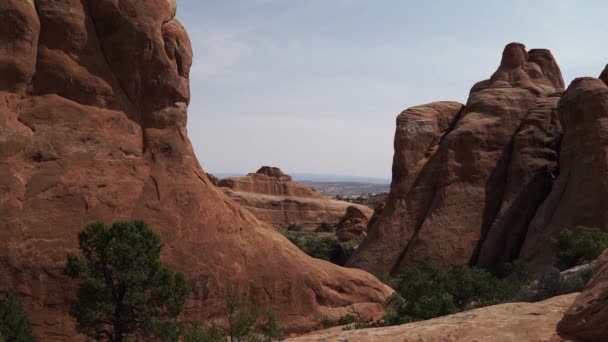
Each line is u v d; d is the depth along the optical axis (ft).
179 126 102.32
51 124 88.84
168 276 71.36
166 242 90.53
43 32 92.02
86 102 93.86
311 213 376.48
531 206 168.76
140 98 99.55
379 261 174.19
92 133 91.91
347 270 114.73
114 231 69.67
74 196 85.61
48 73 91.15
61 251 80.69
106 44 97.76
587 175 147.54
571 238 124.06
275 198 372.79
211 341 67.26
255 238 103.04
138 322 69.97
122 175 92.43
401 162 186.91
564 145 160.76
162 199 94.12
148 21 99.60
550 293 69.41
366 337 39.99
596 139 149.48
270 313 89.61
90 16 97.04
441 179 177.47
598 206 142.51
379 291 113.50
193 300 88.99
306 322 99.09
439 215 172.45
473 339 36.11
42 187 83.92
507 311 41.27
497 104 184.85
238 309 91.71
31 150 85.61
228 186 369.50
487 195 174.91
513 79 194.80
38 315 77.05
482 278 111.04
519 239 165.89
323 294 104.01
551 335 35.01
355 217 291.38
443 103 202.28
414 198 180.75
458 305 108.99
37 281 78.02
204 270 91.50
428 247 167.73
